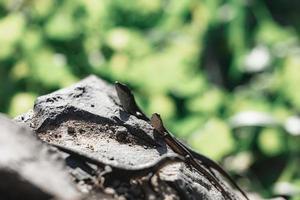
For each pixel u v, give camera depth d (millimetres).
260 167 1776
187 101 1704
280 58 1919
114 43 1648
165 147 781
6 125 606
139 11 1840
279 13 2326
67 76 1568
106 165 662
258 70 1929
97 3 1706
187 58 1744
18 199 554
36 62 1567
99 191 634
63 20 1661
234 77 1997
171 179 674
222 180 876
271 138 1715
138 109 836
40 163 584
